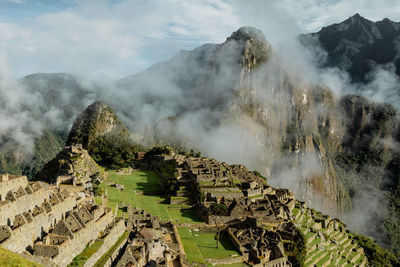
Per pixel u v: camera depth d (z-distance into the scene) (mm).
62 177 113188
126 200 127125
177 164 190375
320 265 117250
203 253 97750
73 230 71250
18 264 53188
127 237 86062
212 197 132625
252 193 144625
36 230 66500
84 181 134500
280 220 123250
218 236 108938
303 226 136750
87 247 72500
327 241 139750
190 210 134000
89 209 83625
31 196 73062
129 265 72562
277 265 100312
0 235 58125
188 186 150750
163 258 83688
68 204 82250
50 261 59500
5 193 70812
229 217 121312
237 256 97438
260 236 108750
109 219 85688
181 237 106375
